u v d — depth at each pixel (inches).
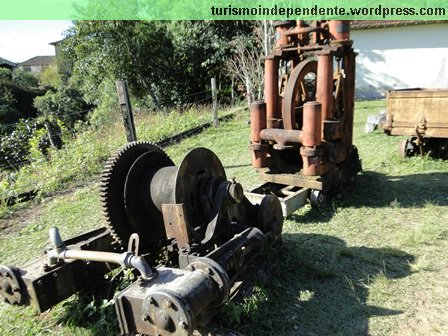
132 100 772.0
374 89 700.7
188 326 92.5
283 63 300.4
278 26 233.5
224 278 109.7
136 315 101.4
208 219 138.2
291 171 229.8
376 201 220.1
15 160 410.6
